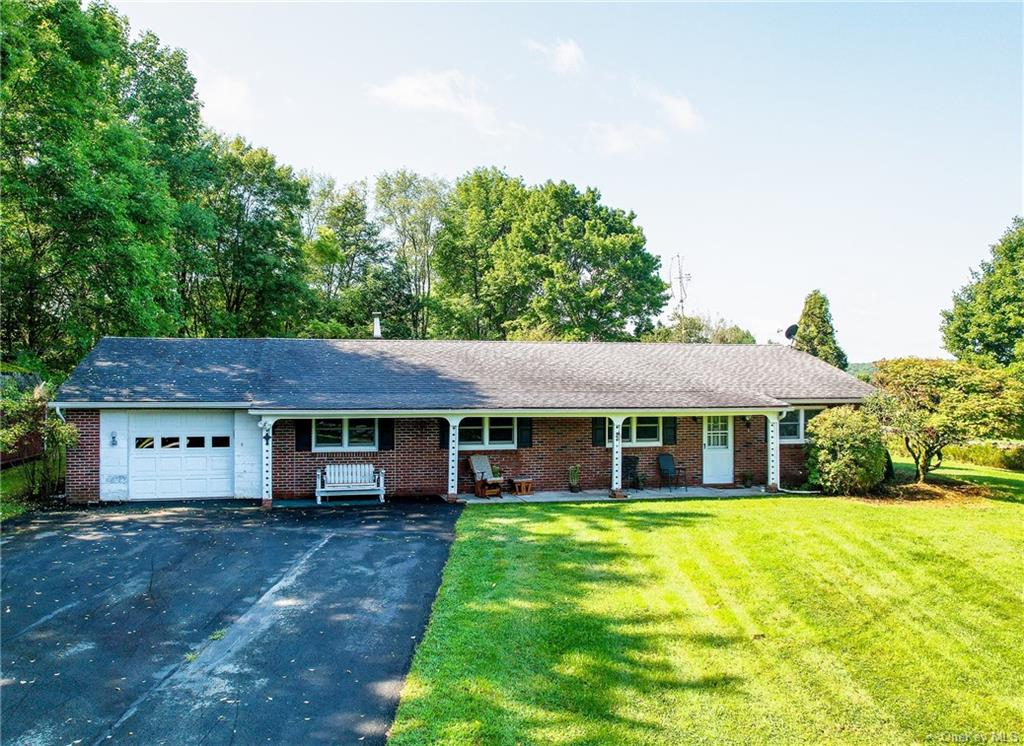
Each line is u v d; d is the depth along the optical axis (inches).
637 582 406.6
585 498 673.6
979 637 340.8
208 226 1155.9
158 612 351.6
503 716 254.5
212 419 660.7
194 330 1454.2
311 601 370.3
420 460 690.8
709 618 355.9
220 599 371.9
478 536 509.0
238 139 1414.9
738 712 267.0
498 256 1780.3
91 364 685.3
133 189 919.7
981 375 714.8
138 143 984.9
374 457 679.7
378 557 452.8
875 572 427.5
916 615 365.4
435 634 326.0
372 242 1985.7
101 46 896.3
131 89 1201.4
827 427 711.1
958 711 274.1
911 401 745.0
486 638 322.3
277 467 658.2
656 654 313.3
